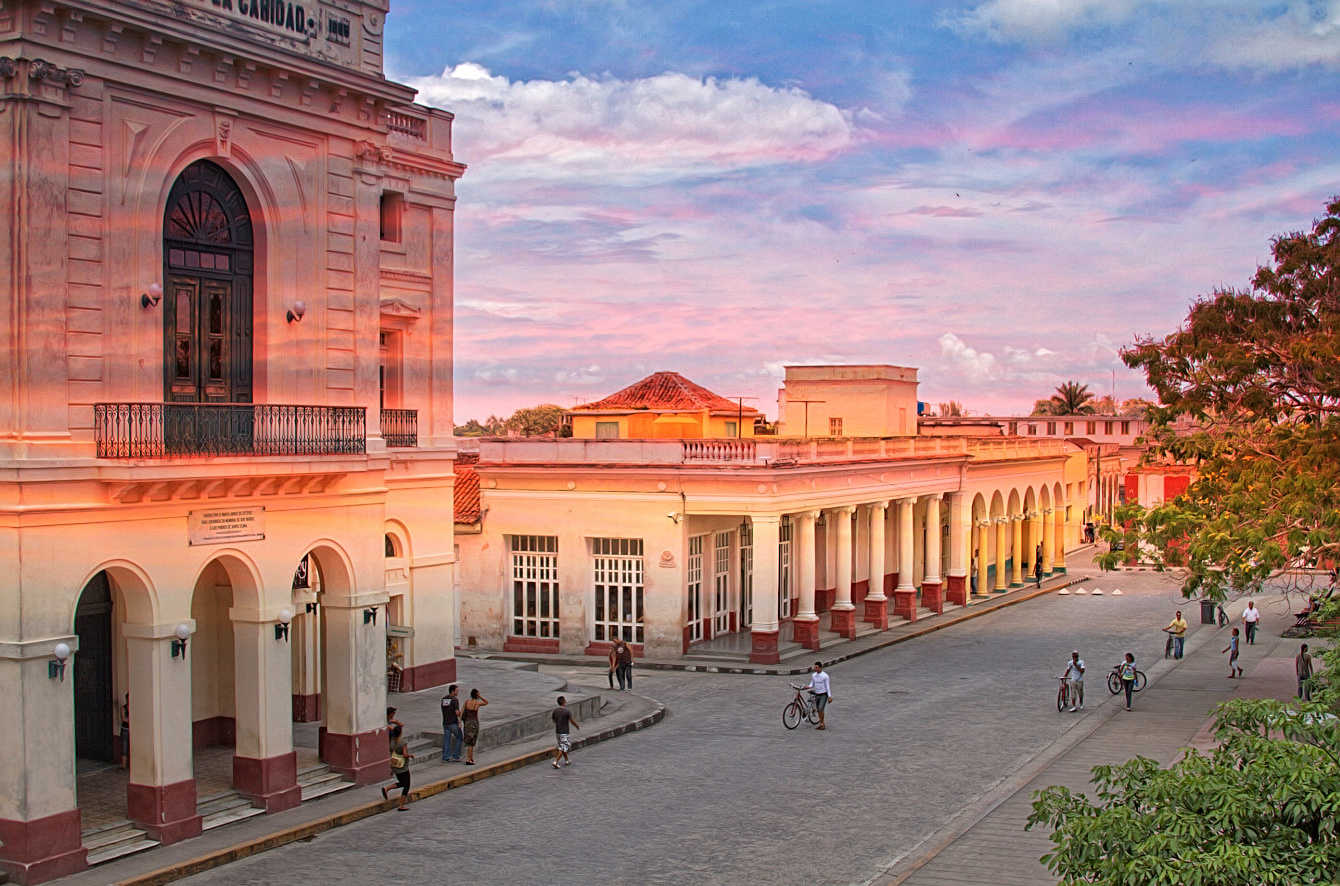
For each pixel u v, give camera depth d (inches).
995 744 1042.7
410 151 1114.7
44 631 669.9
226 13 783.1
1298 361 1067.9
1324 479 1040.2
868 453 1704.0
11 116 670.5
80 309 700.0
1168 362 1148.5
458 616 1581.0
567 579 1526.8
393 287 1109.1
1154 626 1800.0
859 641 1620.3
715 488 1451.8
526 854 745.0
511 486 1551.4
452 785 896.3
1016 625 1823.3
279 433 802.2
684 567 1478.8
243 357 816.3
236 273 812.0
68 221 692.7
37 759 665.0
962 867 706.8
